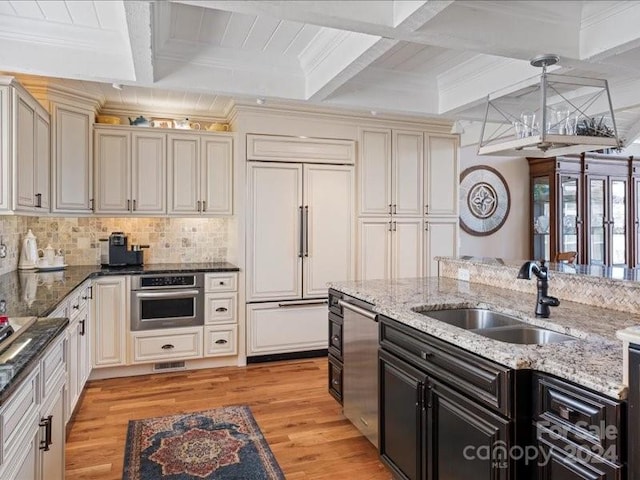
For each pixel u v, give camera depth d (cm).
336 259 450
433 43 250
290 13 216
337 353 304
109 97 407
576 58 267
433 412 191
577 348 156
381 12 227
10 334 166
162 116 450
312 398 341
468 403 168
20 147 283
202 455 255
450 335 176
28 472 146
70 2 255
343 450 263
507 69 335
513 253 638
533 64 275
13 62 284
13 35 282
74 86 369
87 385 368
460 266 329
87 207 388
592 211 606
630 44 244
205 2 206
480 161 621
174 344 399
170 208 421
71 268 402
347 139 452
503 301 238
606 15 251
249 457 253
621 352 150
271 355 433
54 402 183
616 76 336
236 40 316
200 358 411
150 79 312
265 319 428
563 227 593
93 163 396
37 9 262
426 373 196
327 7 217
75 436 277
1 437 121
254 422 298
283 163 429
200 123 465
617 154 616
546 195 610
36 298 241
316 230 442
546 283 204
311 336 444
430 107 411
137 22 227
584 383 127
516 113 427
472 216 617
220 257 475
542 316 199
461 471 173
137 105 433
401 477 217
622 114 461
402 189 476
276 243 429
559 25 261
